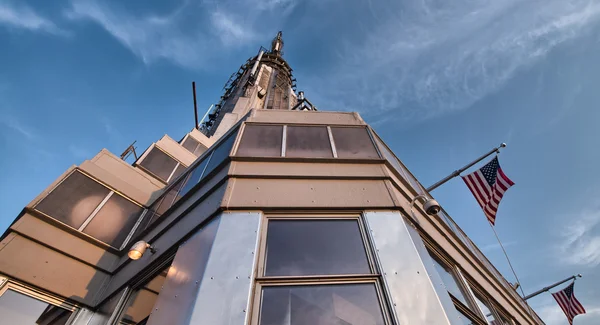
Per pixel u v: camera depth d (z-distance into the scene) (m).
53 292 6.37
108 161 9.98
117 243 7.89
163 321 3.61
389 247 4.19
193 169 8.59
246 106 29.45
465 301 5.39
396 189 5.75
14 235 6.69
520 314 9.23
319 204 4.83
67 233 7.37
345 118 7.86
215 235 4.23
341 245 4.25
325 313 3.43
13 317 5.87
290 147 6.44
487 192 8.84
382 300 3.54
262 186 5.24
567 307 13.16
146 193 9.55
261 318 3.27
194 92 17.48
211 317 3.23
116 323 5.59
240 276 3.61
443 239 6.45
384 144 7.88
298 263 3.94
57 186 7.84
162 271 5.55
